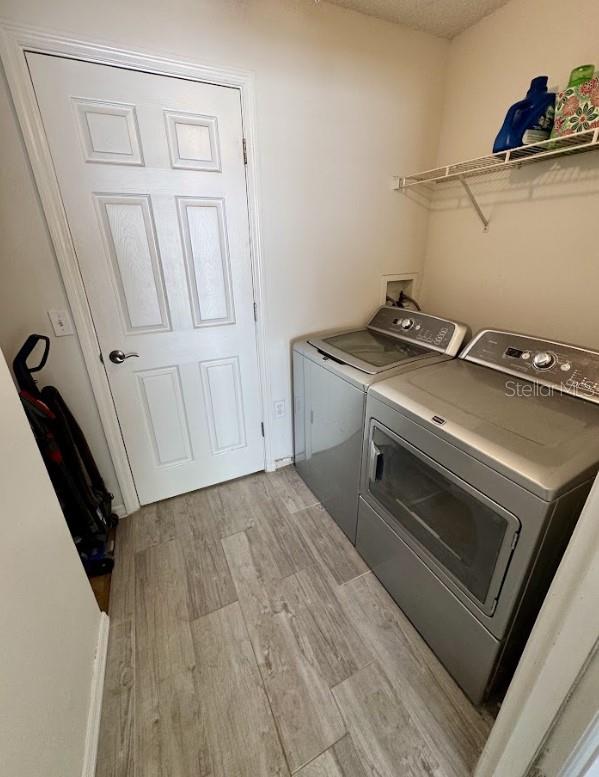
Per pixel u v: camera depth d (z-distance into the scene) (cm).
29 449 93
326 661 126
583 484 85
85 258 147
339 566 162
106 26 125
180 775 99
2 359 85
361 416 146
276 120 161
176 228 159
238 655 127
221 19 139
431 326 179
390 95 181
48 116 127
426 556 123
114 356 165
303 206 181
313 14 153
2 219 130
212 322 182
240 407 207
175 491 205
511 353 142
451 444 103
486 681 106
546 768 71
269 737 106
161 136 144
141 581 156
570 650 60
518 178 163
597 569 53
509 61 158
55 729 84
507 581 94
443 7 158
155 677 121
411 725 109
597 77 120
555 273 157
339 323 215
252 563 164
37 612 84
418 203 212
